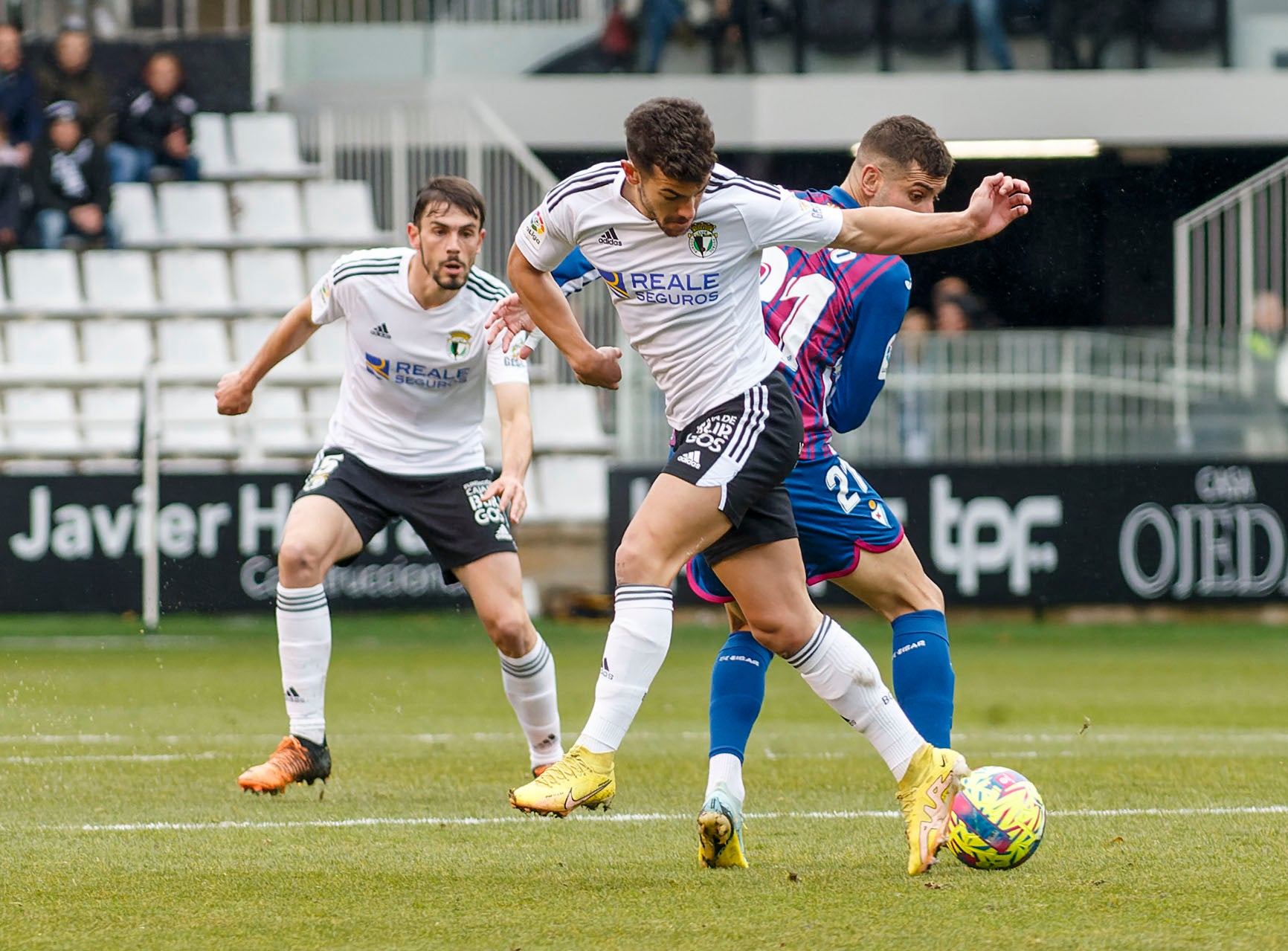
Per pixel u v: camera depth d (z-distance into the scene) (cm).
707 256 1231
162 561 4519
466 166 5634
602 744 1249
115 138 5894
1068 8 5750
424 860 1349
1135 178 5756
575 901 1170
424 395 1809
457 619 4778
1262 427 4734
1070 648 4059
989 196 1236
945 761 1273
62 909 1153
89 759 2081
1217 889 1200
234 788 1811
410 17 6038
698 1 5809
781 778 1891
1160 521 4616
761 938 1040
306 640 1717
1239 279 5475
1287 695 2992
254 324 5644
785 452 1277
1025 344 4728
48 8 6056
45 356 5619
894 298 1473
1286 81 5578
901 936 1043
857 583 1456
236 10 6047
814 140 5669
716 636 4444
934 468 4606
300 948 1027
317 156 5947
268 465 5166
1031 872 1271
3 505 4522
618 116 5744
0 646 4053
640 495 4669
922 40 5794
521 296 1320
